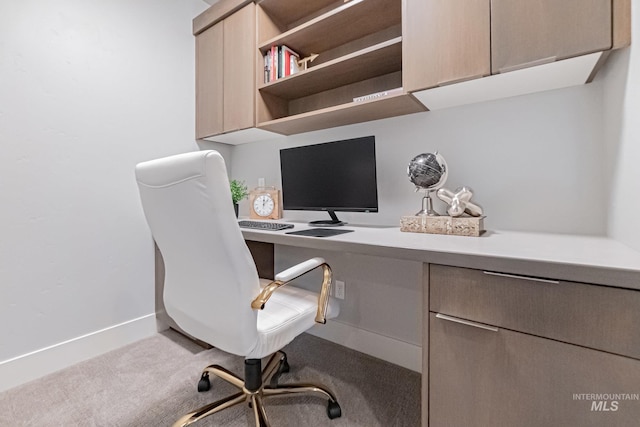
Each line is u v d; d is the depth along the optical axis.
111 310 1.79
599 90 1.14
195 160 0.79
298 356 1.70
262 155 2.31
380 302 1.70
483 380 0.80
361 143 1.55
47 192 1.54
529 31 1.01
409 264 1.60
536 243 0.97
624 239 0.92
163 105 2.04
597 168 1.15
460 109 1.45
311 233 1.30
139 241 1.92
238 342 0.88
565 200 1.21
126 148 1.85
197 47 2.22
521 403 0.74
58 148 1.57
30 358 1.47
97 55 1.71
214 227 0.81
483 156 1.39
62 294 1.59
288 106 2.10
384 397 1.34
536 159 1.27
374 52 1.44
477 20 1.10
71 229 1.62
